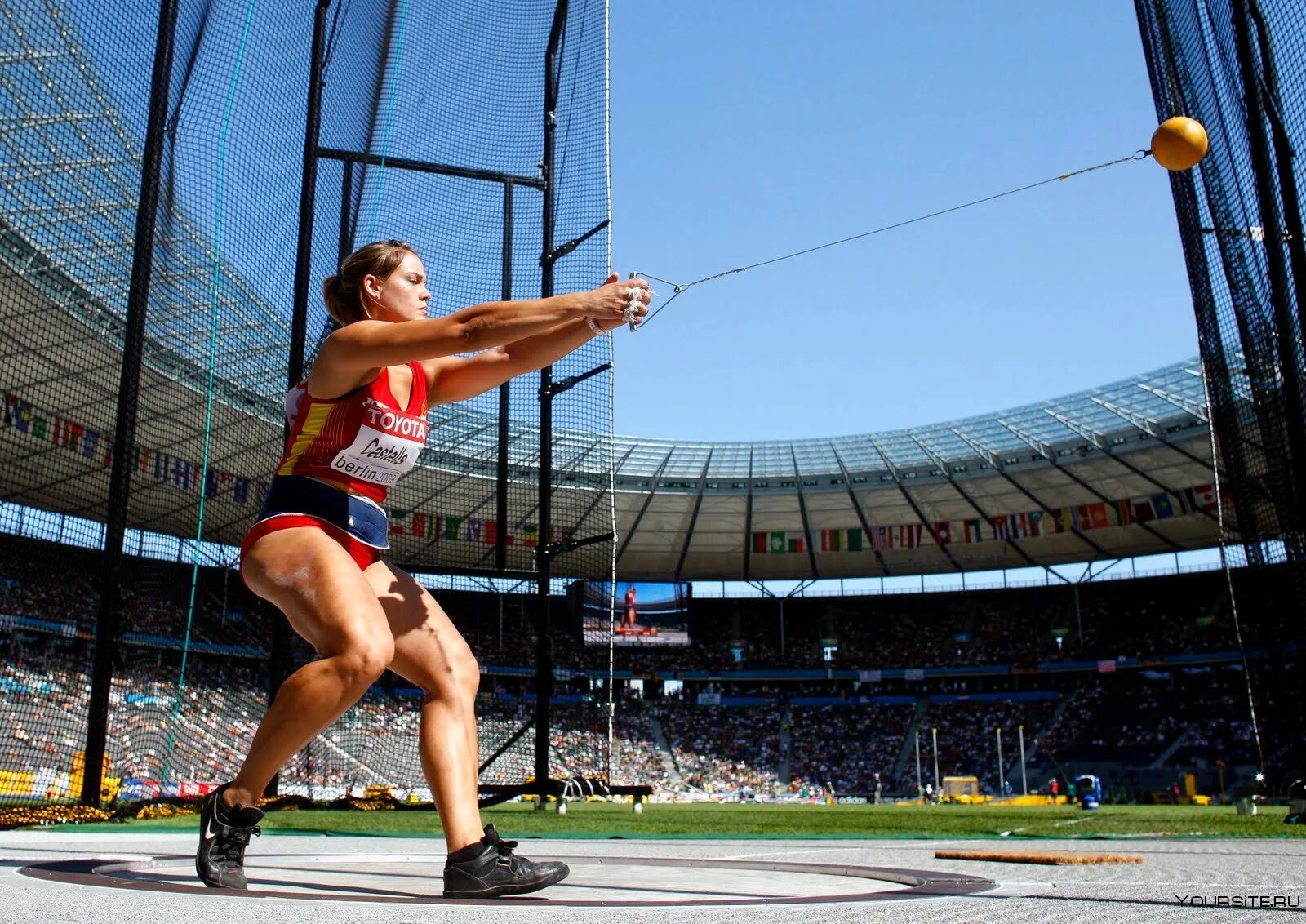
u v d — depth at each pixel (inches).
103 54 355.3
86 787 327.9
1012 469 1820.9
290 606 102.1
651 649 2207.2
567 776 542.9
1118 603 2128.4
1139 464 1737.2
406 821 382.3
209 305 449.1
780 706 2185.0
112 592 327.9
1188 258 409.7
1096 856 162.6
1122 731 1916.8
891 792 1929.1
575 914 70.2
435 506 728.3
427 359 101.7
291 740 98.3
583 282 470.3
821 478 1921.8
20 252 597.9
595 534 505.4
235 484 456.1
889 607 2288.4
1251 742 1760.6
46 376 752.3
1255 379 354.3
